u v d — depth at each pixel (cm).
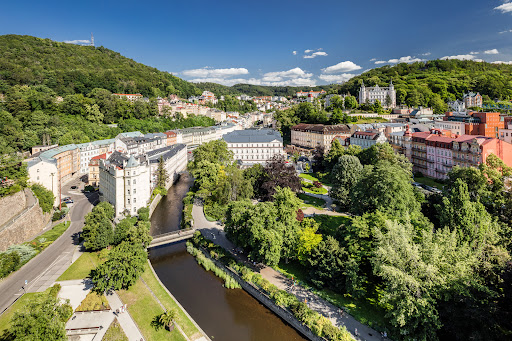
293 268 7450
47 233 9306
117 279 6419
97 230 8031
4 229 7825
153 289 6844
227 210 8244
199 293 6988
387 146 12938
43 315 4653
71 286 6731
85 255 8019
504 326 4216
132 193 10688
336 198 11206
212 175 13000
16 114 17562
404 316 4731
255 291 6769
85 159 17338
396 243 5391
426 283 4850
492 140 11094
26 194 10119
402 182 7862
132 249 6888
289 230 7262
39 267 7462
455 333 4559
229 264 7625
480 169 8900
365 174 9706
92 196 13325
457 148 12150
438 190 11650
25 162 11031
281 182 11644
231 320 6131
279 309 6147
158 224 10638
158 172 14100
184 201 12475
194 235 9125
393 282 4903
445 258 5275
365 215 7038
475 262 5241
